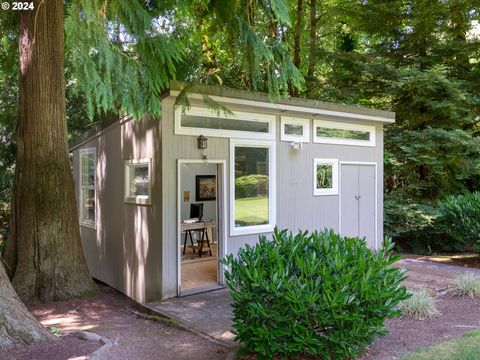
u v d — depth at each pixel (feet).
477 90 38.86
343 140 28.40
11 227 22.57
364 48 47.65
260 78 20.90
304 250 13.24
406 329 15.43
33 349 13.01
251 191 23.41
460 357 12.23
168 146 20.31
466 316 17.02
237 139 22.72
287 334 11.32
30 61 21.11
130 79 17.02
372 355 12.88
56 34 21.08
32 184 21.63
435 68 35.53
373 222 30.66
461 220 29.17
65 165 22.31
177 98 19.06
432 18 37.47
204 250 31.07
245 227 23.09
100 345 13.91
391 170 39.04
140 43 17.40
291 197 25.18
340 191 28.14
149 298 21.25
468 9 37.52
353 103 42.50
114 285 24.81
